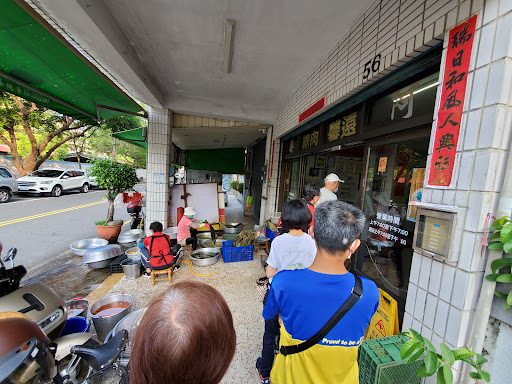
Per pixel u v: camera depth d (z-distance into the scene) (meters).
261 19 2.50
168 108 4.99
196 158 10.26
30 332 1.25
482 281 1.22
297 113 4.09
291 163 5.32
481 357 1.01
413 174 1.99
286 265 1.90
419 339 0.99
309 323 0.94
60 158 18.39
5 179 9.48
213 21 2.57
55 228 6.16
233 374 1.85
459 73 1.33
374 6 2.15
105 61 2.86
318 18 2.43
